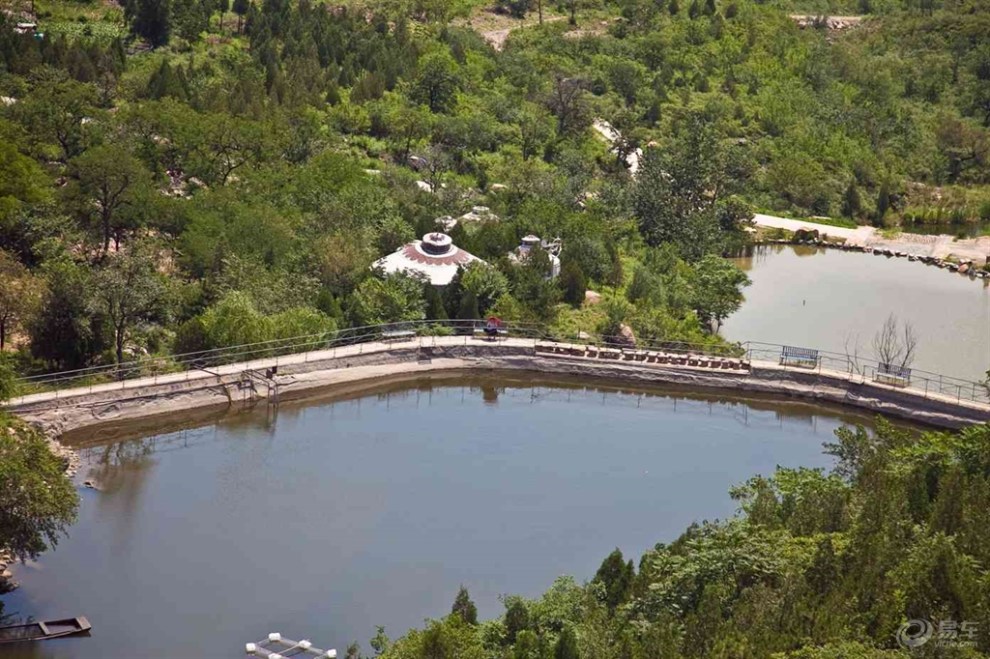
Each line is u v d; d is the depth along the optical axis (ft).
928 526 561.02
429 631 483.92
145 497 644.69
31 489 535.19
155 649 536.42
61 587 570.87
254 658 531.91
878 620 497.05
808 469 631.15
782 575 518.37
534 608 526.16
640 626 501.97
